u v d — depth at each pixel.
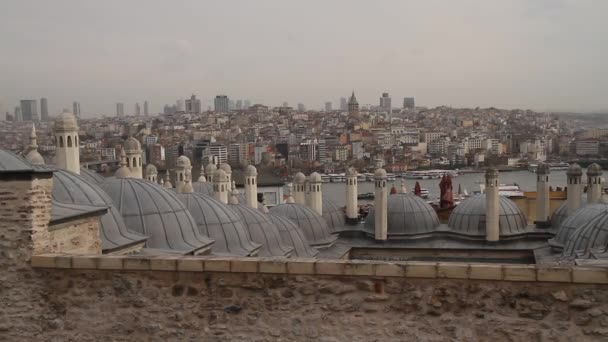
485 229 38.94
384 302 11.54
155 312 12.66
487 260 37.69
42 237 13.43
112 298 12.86
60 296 13.11
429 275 11.27
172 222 22.84
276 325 12.05
